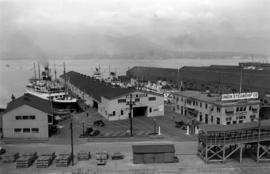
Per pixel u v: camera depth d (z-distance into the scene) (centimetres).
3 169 3925
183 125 6112
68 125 6412
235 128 4231
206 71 12825
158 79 14688
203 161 4222
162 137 5403
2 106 9300
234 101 6184
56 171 3859
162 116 7275
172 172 3822
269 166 4050
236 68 12725
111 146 4928
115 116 6925
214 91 9906
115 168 3959
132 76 17612
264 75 9381
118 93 7100
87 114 7381
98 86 9344
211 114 6266
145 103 7194
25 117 5353
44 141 5212
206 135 4119
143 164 4112
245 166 4041
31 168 3969
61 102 8088
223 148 4153
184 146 4909
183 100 7406
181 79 13012
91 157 4397
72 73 15388
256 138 4178
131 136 5459
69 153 4497
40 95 8844
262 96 7850
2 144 5053
